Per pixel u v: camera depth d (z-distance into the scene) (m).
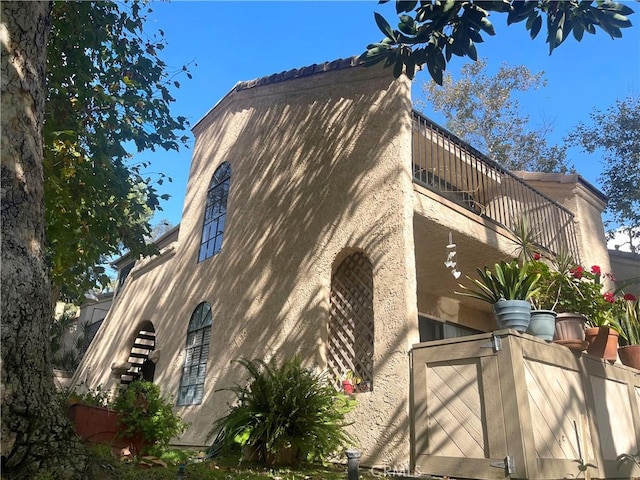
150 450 4.72
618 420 5.41
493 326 10.34
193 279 9.91
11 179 2.83
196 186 11.19
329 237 6.59
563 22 4.33
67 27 6.36
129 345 12.26
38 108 3.13
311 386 5.11
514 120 20.22
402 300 5.29
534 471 3.85
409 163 6.08
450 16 4.33
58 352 18.70
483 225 6.93
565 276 5.48
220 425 5.52
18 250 2.79
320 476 4.45
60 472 2.68
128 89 7.32
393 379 5.05
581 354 5.15
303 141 7.82
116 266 16.69
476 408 4.32
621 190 15.77
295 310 6.70
